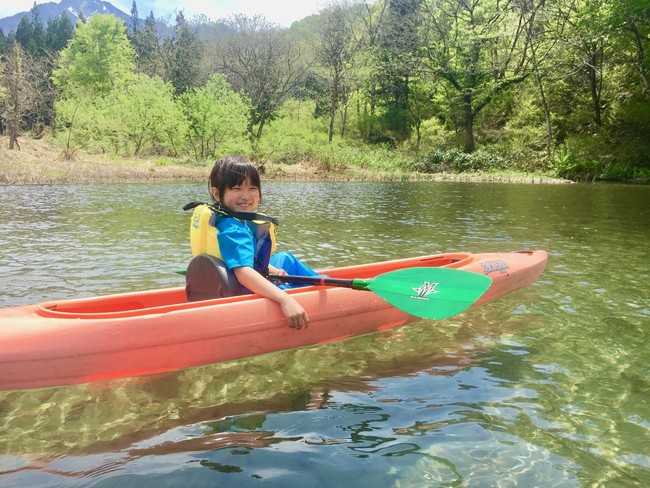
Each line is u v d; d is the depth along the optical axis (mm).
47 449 2309
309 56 53438
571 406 2707
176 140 30922
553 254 6773
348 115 48844
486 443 2338
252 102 47969
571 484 2051
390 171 28734
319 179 24766
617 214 11570
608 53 27688
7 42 86250
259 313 3256
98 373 2936
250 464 2174
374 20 52188
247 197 3379
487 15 33406
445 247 7234
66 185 17375
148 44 76062
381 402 2740
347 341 3604
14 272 5359
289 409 2668
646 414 2629
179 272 4074
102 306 3459
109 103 32312
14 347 2812
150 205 11703
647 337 3734
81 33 55469
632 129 26984
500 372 3137
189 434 2432
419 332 3797
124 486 2021
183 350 3088
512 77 31125
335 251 6789
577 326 3951
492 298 4555
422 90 43219
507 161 29906
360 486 2031
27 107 34688
